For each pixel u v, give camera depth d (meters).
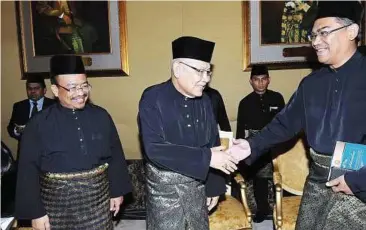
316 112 1.84
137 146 4.07
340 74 1.77
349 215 1.73
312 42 1.78
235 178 2.95
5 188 2.20
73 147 2.03
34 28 3.95
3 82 4.07
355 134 1.72
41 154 2.02
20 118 3.76
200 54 1.73
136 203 3.79
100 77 4.00
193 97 1.87
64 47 3.95
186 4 3.88
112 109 4.04
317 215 1.83
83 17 3.90
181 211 1.85
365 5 3.68
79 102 2.04
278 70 3.94
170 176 1.84
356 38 1.74
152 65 3.96
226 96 3.98
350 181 1.63
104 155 2.15
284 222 2.63
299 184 3.04
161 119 1.83
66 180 2.00
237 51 3.91
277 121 2.12
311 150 1.88
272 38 3.86
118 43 3.91
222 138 2.85
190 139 1.86
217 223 2.73
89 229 2.04
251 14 3.84
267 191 3.58
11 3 3.97
